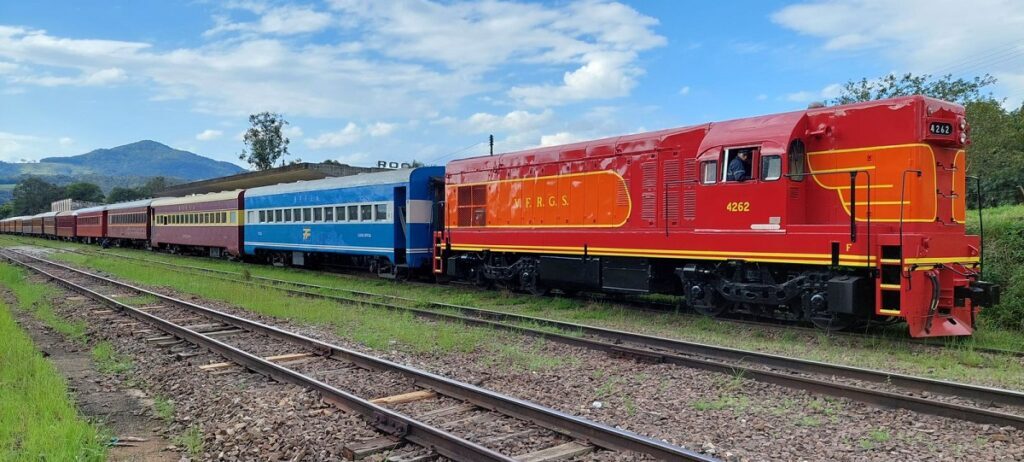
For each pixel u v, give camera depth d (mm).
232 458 5434
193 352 9648
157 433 6285
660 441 5148
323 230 22516
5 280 20453
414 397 6961
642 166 12531
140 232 39188
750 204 10492
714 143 11031
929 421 5980
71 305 14992
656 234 12055
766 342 9922
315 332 11258
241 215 28141
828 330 9969
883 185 9648
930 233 9398
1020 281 10969
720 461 4617
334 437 5746
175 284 18969
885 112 9664
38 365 8281
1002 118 21828
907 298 8945
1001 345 9438
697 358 8648
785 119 10445
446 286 18094
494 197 15945
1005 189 19672
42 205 125562
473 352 9414
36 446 5391
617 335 10289
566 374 8031
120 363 9109
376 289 17500
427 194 19109
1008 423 5691
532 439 5590
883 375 7258
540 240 14555
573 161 13945
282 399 7016
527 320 11828
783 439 5605
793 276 10375
